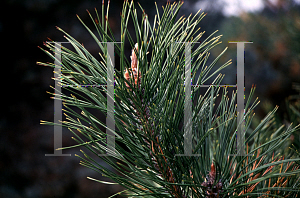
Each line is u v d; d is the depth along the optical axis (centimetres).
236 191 56
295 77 354
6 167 323
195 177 58
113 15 374
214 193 55
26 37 358
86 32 368
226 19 402
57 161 332
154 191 59
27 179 323
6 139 336
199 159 62
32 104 356
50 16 363
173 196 57
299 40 205
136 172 59
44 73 365
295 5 270
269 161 64
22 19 358
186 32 53
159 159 56
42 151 340
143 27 54
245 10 373
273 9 335
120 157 58
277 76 368
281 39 329
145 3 354
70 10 368
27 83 356
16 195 311
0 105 344
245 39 367
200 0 424
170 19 53
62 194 320
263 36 349
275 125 104
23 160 330
